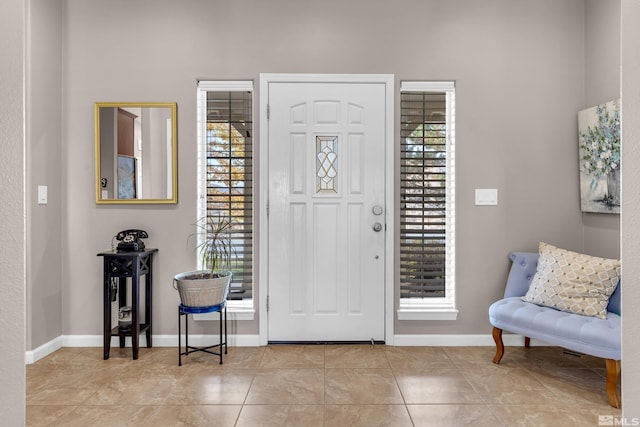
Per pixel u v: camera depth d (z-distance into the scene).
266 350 2.95
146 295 2.99
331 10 3.04
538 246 3.06
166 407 2.14
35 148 2.74
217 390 2.33
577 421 2.02
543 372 2.59
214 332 3.04
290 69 3.04
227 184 3.09
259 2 3.03
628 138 0.78
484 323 3.07
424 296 3.10
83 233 3.02
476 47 3.05
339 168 3.06
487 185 3.06
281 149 3.05
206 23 3.02
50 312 2.89
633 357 0.76
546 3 3.05
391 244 3.05
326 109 3.05
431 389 2.35
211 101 3.08
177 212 3.03
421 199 3.09
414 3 3.04
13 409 0.74
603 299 2.41
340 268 3.07
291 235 3.06
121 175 3.01
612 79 2.76
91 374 2.54
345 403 2.19
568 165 3.06
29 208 2.70
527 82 3.06
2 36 0.73
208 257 3.00
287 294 3.06
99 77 3.01
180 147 3.03
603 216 2.84
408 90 3.07
